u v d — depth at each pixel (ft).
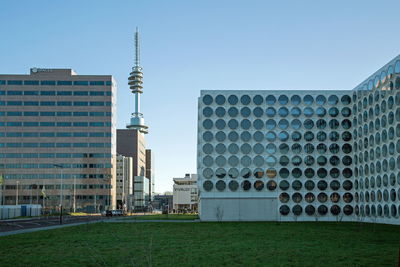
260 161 228.43
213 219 223.71
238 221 218.38
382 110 191.62
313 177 226.58
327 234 123.13
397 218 176.35
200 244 94.89
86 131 530.68
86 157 527.81
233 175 227.40
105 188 525.75
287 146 229.25
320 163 227.61
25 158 522.47
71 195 520.42
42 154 524.52
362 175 213.87
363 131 213.25
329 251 81.71
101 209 519.60
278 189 225.76
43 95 530.68
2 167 519.19
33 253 81.15
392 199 180.75
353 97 227.61
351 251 81.61
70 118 530.68
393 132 180.45
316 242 98.94
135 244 95.50
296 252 80.23
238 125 231.30
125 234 125.70
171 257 73.77
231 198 225.15
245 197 225.15
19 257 75.87
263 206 224.74
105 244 95.96
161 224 185.47
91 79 536.42
